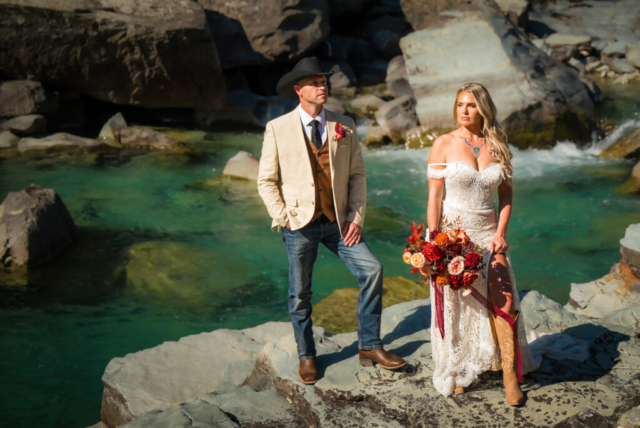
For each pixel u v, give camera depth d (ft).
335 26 72.79
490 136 10.64
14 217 24.79
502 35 45.75
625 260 18.28
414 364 11.74
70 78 44.50
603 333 12.93
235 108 49.75
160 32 43.04
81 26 42.11
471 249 10.34
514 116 40.70
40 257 24.40
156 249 26.13
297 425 10.84
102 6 43.50
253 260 25.54
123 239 27.35
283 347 12.67
